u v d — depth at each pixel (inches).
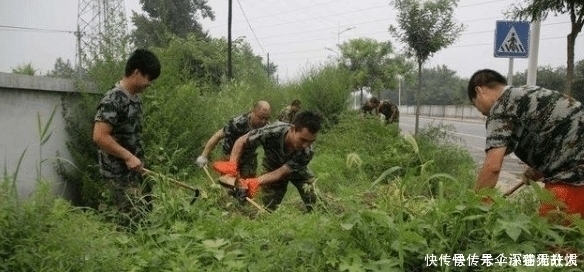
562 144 138.9
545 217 120.5
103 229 129.4
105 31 272.4
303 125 180.4
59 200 126.0
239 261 116.0
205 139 291.7
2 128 196.7
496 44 339.9
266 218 147.3
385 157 327.0
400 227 114.3
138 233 132.2
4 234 108.5
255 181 181.5
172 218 144.3
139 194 160.9
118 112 167.8
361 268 107.3
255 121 244.5
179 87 286.7
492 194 117.1
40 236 110.4
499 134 139.9
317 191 160.1
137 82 171.0
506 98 141.6
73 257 109.2
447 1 514.3
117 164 171.5
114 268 113.0
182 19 1296.8
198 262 118.9
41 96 213.9
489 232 111.7
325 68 603.8
